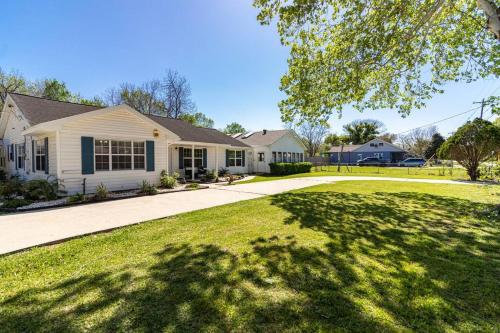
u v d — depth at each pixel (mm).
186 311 2232
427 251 3664
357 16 6691
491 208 6352
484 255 3523
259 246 3861
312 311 2230
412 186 11766
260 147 23562
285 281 2770
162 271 3012
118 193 9367
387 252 3627
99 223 5301
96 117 9227
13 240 4211
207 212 6312
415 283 2730
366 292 2545
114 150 9867
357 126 58188
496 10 5281
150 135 11039
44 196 7801
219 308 2277
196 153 17250
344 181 14414
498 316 2184
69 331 1986
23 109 9797
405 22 6988
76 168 8758
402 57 7625
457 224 5137
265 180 15930
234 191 10531
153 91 31250
